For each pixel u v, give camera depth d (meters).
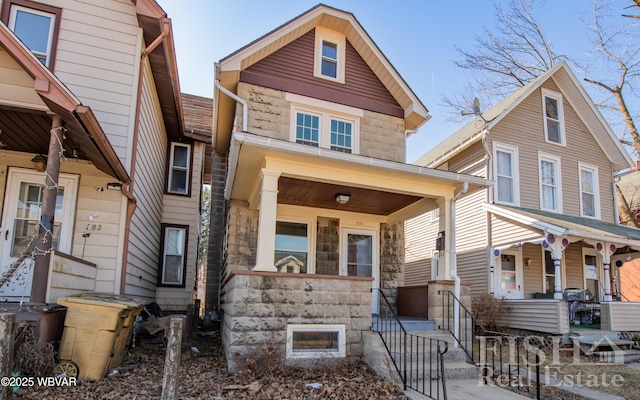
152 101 9.05
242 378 5.30
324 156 6.42
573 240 10.17
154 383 4.88
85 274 6.27
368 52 9.78
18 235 6.75
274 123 8.71
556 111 13.64
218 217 11.74
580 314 11.82
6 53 5.04
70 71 7.07
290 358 5.89
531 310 10.31
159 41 7.56
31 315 4.97
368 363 6.07
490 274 11.52
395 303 9.32
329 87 9.42
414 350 6.12
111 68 7.31
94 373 4.82
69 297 5.26
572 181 13.29
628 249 12.53
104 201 7.10
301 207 9.09
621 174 15.20
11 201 6.82
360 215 9.56
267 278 6.03
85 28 7.27
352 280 6.48
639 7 15.61
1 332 3.69
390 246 9.66
